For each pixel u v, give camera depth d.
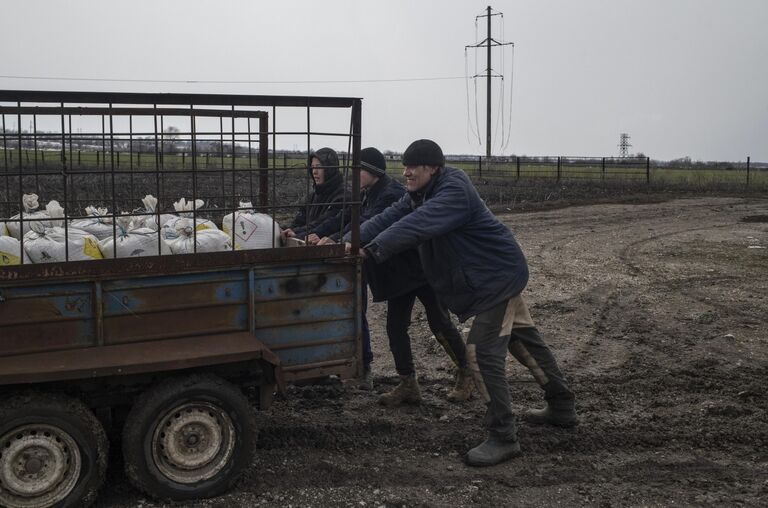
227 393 4.19
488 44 60.66
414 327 8.48
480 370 4.88
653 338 7.99
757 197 29.59
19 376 3.69
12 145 5.40
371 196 5.89
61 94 3.94
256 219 4.92
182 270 4.23
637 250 14.65
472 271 4.89
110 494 4.23
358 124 4.61
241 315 4.42
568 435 5.29
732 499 4.38
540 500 4.35
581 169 41.78
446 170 5.04
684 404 6.05
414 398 5.86
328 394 6.06
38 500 3.87
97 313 4.07
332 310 4.68
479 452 4.82
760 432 5.43
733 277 11.62
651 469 4.82
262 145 5.91
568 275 11.70
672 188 32.94
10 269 3.87
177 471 4.16
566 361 7.17
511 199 26.58
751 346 7.71
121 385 4.13
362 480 4.53
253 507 4.15
